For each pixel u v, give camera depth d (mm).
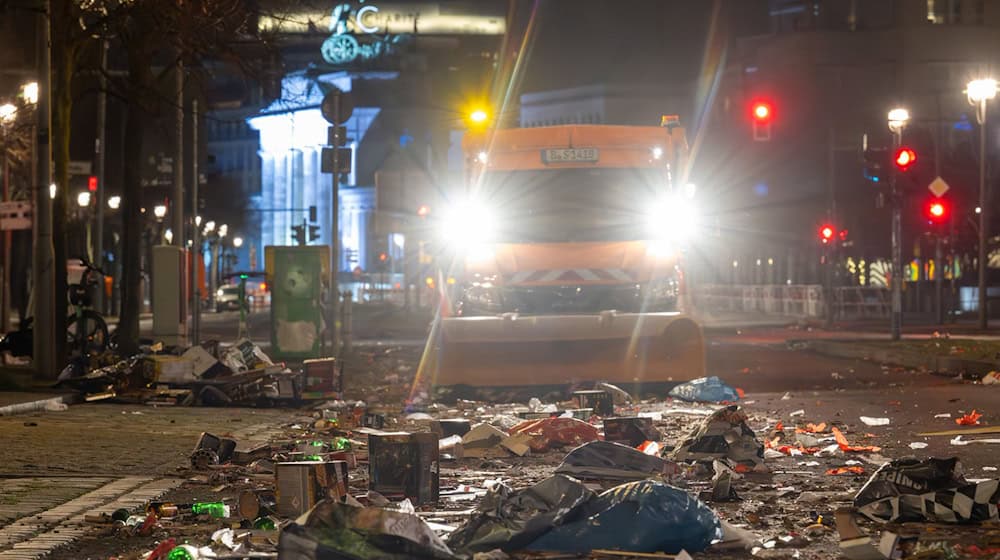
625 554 8750
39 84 26297
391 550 7953
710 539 9062
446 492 12062
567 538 8922
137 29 30844
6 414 20656
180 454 15602
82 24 29844
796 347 40844
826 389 25109
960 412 19516
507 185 25812
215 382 23125
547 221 25656
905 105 107438
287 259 31000
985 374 26750
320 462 10742
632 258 25172
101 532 10250
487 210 25641
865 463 13977
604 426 15430
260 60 31516
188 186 45750
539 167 25938
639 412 20219
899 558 8547
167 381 23516
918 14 108625
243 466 14133
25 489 12656
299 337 31062
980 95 46344
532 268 24984
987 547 8922
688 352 23453
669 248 25422
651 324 23297
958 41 108375
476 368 23328
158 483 13109
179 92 36438
